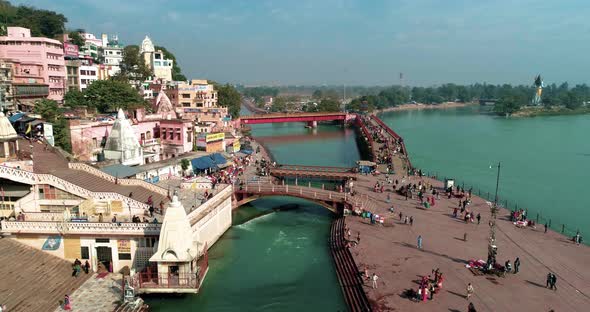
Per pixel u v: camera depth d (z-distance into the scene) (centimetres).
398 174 7931
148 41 16088
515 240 4794
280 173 8025
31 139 5522
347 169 8400
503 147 13438
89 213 4203
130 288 3456
